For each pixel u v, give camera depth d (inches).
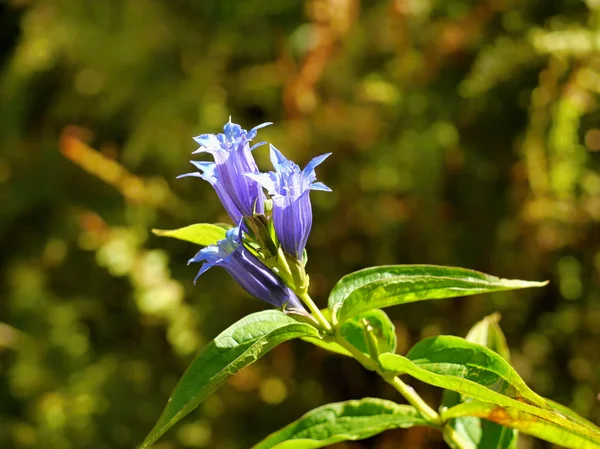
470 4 22.1
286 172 10.9
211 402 23.1
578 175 20.1
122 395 23.9
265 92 24.2
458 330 21.5
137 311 24.4
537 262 20.9
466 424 12.8
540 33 20.6
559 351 21.3
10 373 25.0
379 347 11.4
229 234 10.6
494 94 22.1
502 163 22.3
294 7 24.3
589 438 11.5
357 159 22.6
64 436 23.3
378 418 12.2
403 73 22.4
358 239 22.7
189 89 24.6
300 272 11.1
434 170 21.5
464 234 22.2
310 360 23.2
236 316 23.4
